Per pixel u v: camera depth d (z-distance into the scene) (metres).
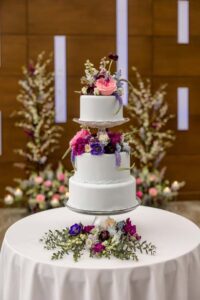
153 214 2.68
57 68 4.73
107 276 1.85
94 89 2.23
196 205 4.91
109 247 2.01
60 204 4.32
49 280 1.90
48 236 2.24
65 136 4.82
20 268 2.00
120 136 2.24
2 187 4.80
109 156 2.15
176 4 4.81
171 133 4.98
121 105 2.26
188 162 5.05
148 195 4.51
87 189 2.15
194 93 4.97
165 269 1.93
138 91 4.82
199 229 2.40
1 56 4.63
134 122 4.82
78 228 2.19
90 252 2.01
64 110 4.80
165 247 2.11
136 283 1.88
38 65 4.57
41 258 1.96
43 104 4.61
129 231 2.17
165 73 4.89
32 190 4.41
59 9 4.65
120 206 2.17
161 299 1.89
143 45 4.82
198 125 5.03
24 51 4.66
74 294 1.88
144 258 1.96
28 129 4.63
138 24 4.79
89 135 2.24
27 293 1.93
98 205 2.15
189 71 4.93
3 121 4.71
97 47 4.75
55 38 4.68
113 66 4.79
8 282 2.06
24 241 2.21
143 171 4.58
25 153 4.72
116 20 4.75
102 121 2.22
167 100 4.93
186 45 4.88
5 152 4.76
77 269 1.85
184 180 5.07
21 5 4.60
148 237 2.26
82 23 4.70
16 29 4.62
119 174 2.20
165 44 4.86
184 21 4.86
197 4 4.85
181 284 1.97
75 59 4.74
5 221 4.34
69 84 4.77
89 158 2.17
